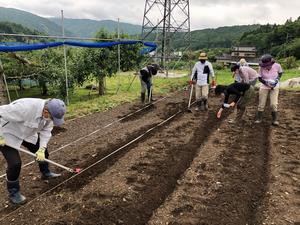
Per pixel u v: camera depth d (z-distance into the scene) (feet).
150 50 69.00
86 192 17.06
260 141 25.91
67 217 14.74
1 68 35.04
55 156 22.38
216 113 36.19
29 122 14.53
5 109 14.14
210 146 24.57
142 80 41.75
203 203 16.08
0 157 22.13
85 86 71.15
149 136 27.25
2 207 15.64
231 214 15.08
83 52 50.67
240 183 18.21
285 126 30.58
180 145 24.76
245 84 29.76
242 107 31.48
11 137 14.83
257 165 20.85
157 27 89.56
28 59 51.70
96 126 30.83
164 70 95.50
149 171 19.79
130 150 23.62
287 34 260.01
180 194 16.99
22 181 18.33
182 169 20.18
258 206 15.92
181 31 93.40
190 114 35.88
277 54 245.86
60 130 29.17
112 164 20.89
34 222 14.40
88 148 24.14
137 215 15.06
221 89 30.91
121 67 63.36
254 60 226.38
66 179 18.54
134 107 40.34
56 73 48.44
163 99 46.75
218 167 20.48
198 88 37.24
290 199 16.48
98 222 14.40
